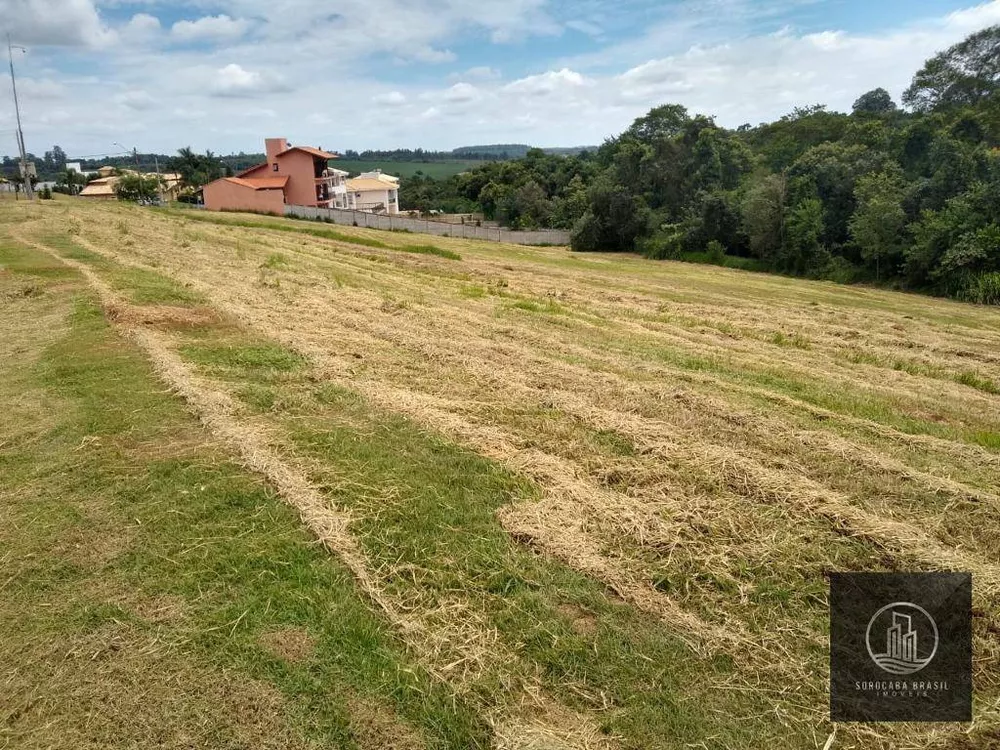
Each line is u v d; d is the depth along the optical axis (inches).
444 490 175.6
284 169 2230.6
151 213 1254.9
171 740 98.0
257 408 231.3
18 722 100.8
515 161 3063.5
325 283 549.0
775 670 114.9
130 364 273.1
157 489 170.9
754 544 153.3
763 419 242.1
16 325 335.0
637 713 105.0
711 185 1670.8
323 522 155.3
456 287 611.8
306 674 110.5
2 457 187.6
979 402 304.2
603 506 168.1
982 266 984.9
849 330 510.0
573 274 887.1
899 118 1870.1
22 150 1616.6
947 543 160.4
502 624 124.0
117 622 122.2
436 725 101.1
